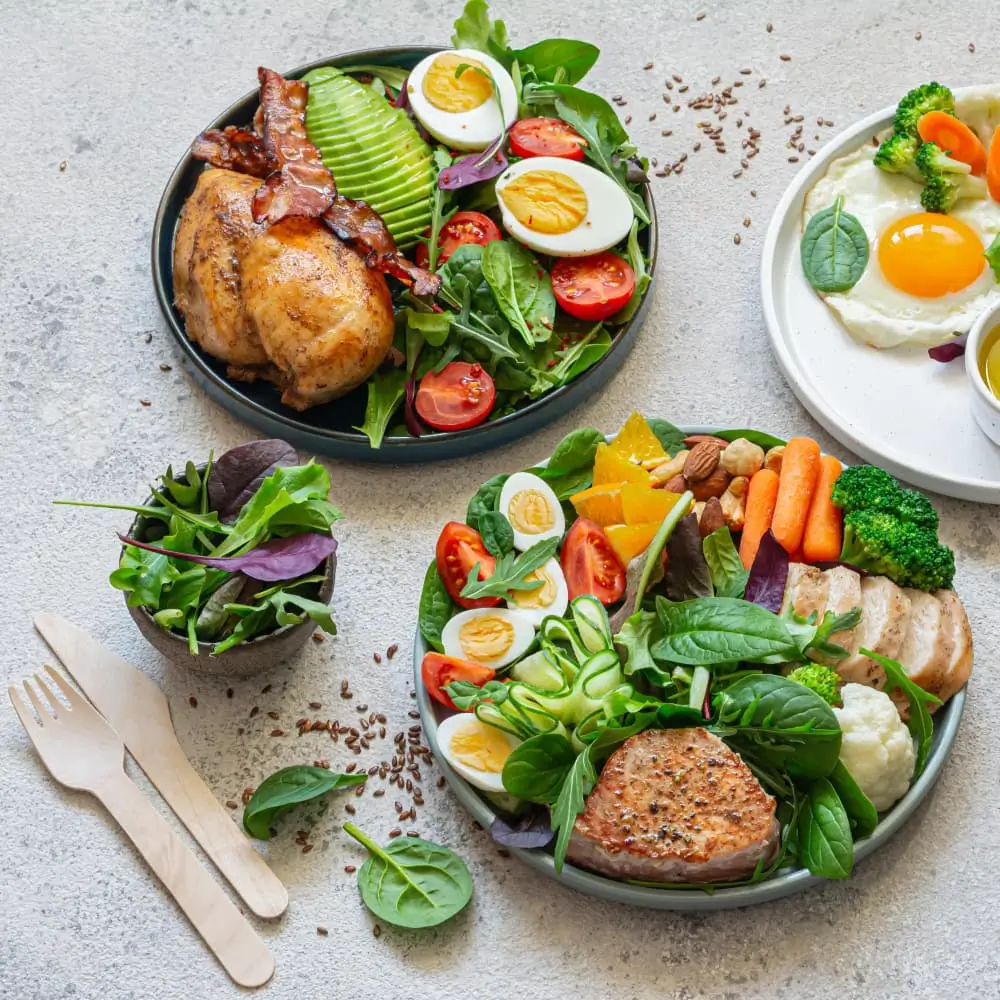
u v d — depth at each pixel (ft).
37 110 3.78
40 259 3.62
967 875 3.03
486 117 3.46
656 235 3.42
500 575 3.09
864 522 3.08
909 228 3.43
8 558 3.35
